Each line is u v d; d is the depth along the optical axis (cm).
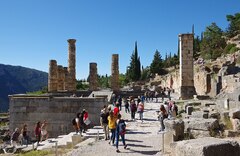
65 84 6256
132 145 1770
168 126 1559
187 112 2486
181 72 4447
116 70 5925
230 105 2122
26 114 3209
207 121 1584
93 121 3139
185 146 884
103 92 4741
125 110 3703
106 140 1997
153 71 13825
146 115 3344
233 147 868
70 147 2066
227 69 5134
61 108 3188
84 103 3167
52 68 5738
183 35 4469
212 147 834
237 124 1603
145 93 5103
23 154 2125
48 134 3177
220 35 11169
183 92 4403
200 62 8794
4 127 4269
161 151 1572
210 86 5500
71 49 5653
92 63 5831
